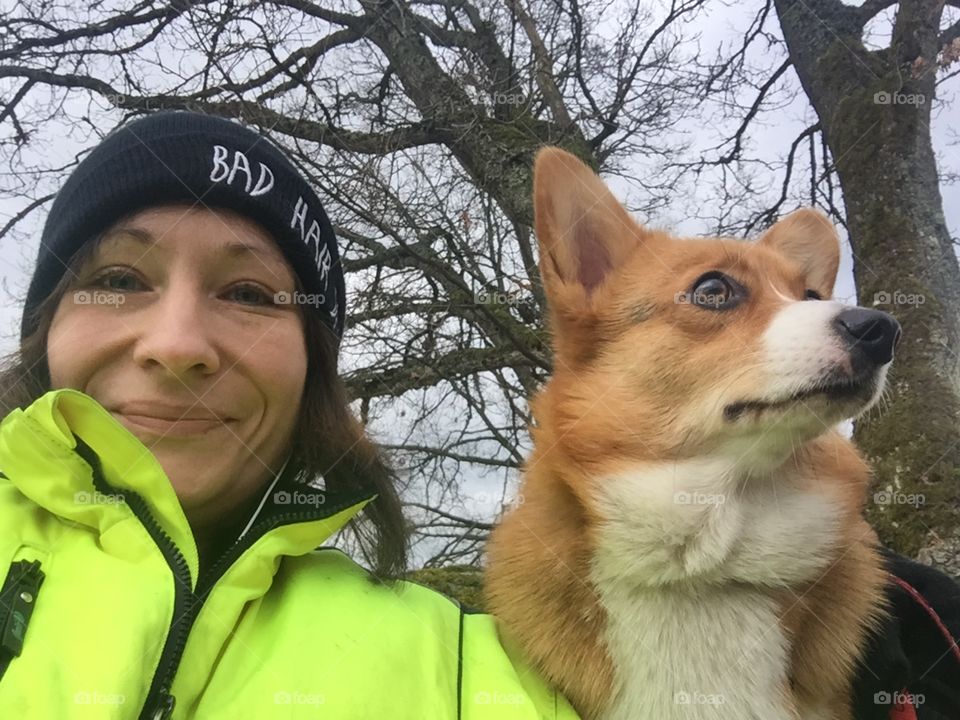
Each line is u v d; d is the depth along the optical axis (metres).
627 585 0.43
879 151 0.97
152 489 0.36
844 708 0.43
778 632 0.43
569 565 0.44
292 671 0.34
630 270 0.51
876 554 0.48
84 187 0.41
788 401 0.45
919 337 0.88
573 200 0.53
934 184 0.96
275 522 0.39
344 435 0.47
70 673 0.31
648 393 0.47
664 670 0.42
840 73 1.05
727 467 0.45
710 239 0.54
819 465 0.48
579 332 0.50
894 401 0.86
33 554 0.35
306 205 0.46
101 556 0.35
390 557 0.45
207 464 0.39
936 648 0.44
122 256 0.40
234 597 0.36
